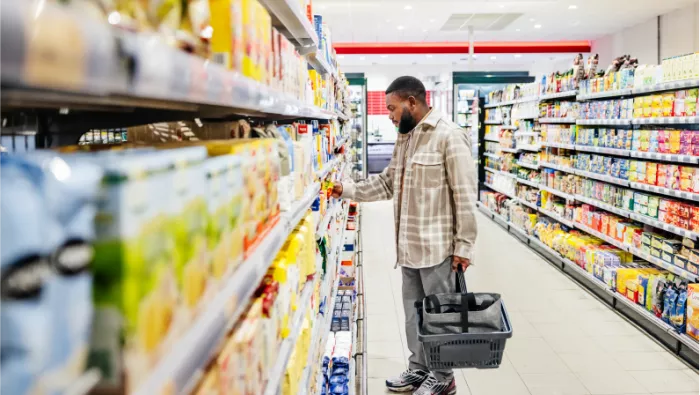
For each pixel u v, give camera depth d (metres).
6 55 0.33
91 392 0.48
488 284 5.40
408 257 2.98
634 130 4.77
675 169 4.07
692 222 3.85
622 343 3.90
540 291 5.15
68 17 0.39
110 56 0.44
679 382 3.32
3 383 0.38
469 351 2.41
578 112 5.78
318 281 2.39
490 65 18.83
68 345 0.44
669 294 3.75
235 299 0.82
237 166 0.94
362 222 9.09
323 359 2.56
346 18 11.80
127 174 0.49
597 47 15.06
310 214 2.07
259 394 1.08
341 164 5.20
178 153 0.66
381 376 3.51
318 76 2.83
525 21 12.27
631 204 4.73
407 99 3.00
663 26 11.73
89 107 1.06
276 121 2.51
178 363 0.59
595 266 4.98
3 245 0.39
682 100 4.02
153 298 0.55
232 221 0.90
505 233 8.05
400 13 11.31
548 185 6.72
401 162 3.11
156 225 0.56
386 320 4.50
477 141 10.50
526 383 3.35
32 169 0.42
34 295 0.41
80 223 0.46
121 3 0.56
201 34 0.81
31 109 1.11
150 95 0.55
